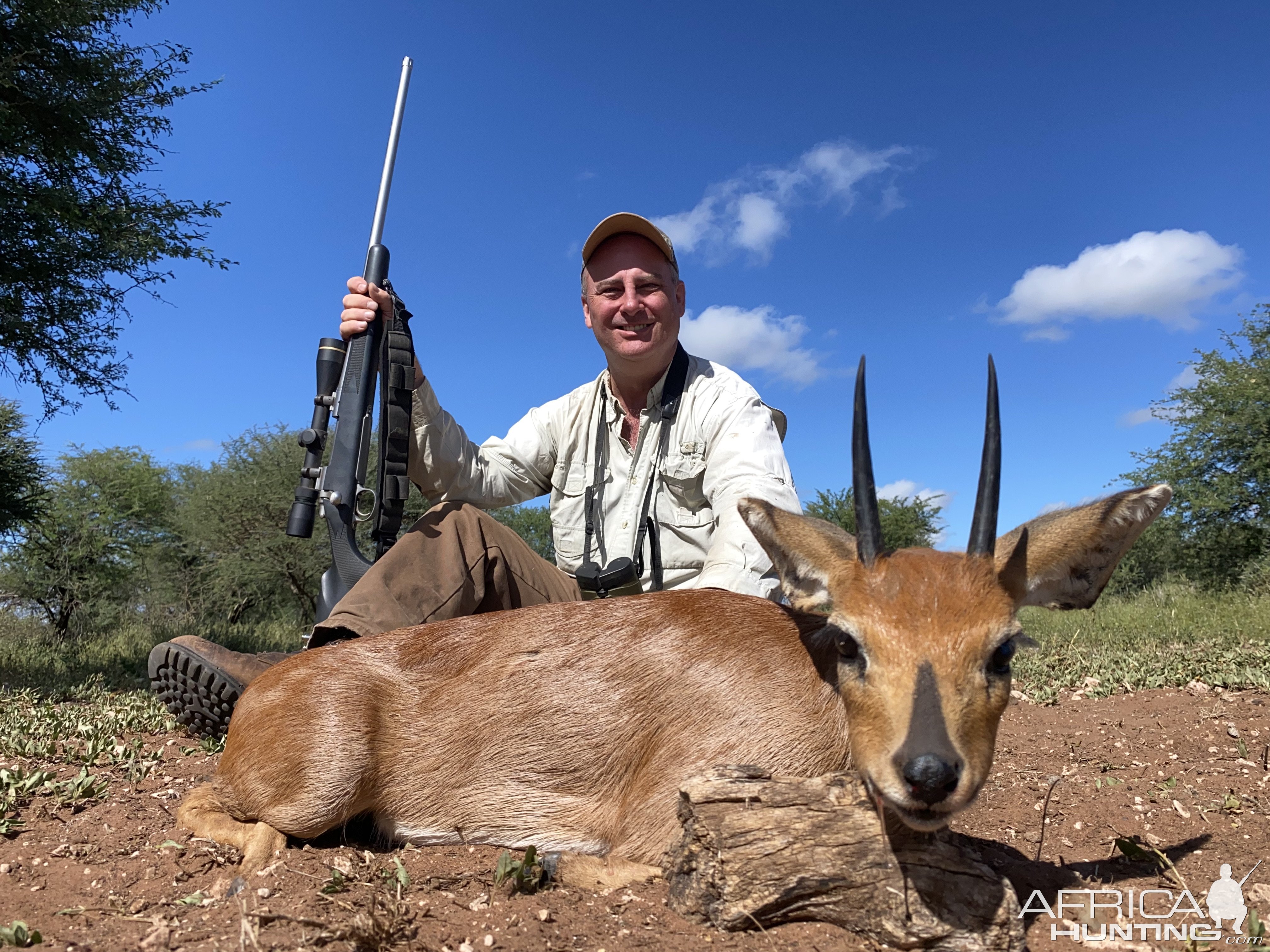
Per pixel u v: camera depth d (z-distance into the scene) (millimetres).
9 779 1257
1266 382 6203
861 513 872
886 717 792
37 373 3443
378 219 1595
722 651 1028
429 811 1092
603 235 1525
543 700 1062
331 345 1449
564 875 979
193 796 1173
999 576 855
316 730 1066
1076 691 2059
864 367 871
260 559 7480
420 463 1577
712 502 1433
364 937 800
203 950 795
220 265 3549
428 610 1283
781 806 866
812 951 819
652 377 1559
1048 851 1125
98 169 3439
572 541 1627
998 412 853
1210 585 5973
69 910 891
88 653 3422
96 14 3342
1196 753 1509
